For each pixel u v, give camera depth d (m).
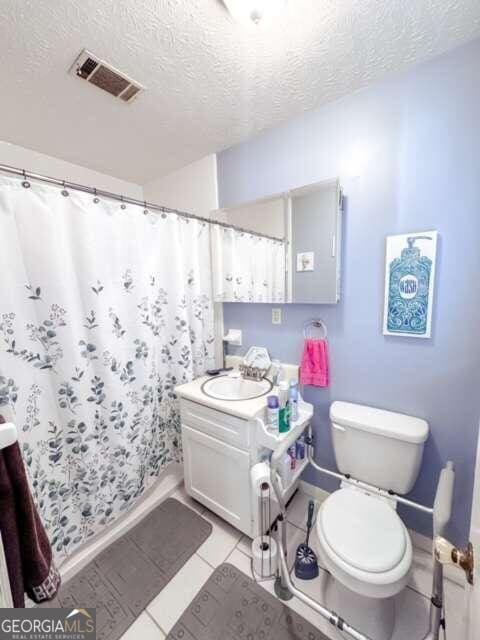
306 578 1.25
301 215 1.48
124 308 1.36
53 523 1.21
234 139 1.66
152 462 1.64
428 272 1.19
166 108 1.36
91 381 1.27
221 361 2.03
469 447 1.20
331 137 1.37
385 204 1.27
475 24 0.96
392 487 1.29
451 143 1.10
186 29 0.95
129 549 1.41
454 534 1.27
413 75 1.15
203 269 1.82
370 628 1.05
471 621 0.59
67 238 1.15
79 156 1.85
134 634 1.07
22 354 1.05
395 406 1.36
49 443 1.17
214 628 1.08
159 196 2.24
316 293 1.48
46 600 0.77
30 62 1.06
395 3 0.88
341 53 1.06
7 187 0.98
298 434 1.41
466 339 1.16
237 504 1.42
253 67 1.12
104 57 1.05
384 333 1.34
